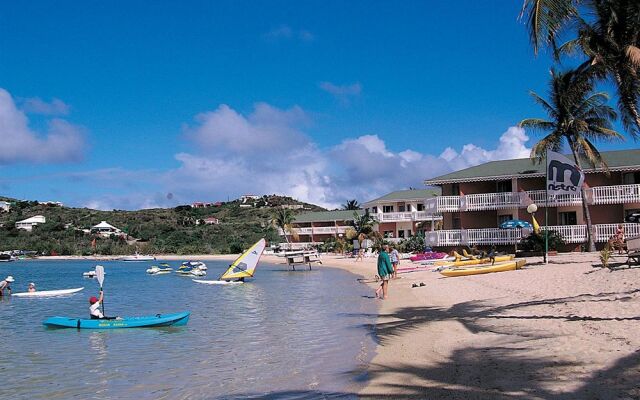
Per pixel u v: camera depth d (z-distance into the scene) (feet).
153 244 339.57
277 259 253.44
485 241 149.48
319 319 62.39
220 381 36.47
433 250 160.56
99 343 52.39
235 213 490.49
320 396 31.45
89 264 252.01
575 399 25.66
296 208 510.99
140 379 38.14
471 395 28.25
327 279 128.47
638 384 26.73
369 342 46.73
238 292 102.22
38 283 138.72
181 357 44.93
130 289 116.37
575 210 146.10
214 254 321.32
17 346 51.47
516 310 54.13
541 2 45.96
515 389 28.30
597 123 129.18
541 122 131.03
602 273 71.61
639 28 61.72
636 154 146.72
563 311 49.49
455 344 41.75
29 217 415.64
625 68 62.39
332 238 285.64
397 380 33.35
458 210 155.94
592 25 63.57
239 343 49.85
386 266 79.51
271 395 32.48
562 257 115.75
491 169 160.25
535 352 35.78
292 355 43.57
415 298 75.15
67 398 34.17
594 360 31.89
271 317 65.98
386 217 242.17
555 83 127.44
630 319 41.93
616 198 137.80
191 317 67.87
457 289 80.28
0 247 328.08
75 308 85.51
